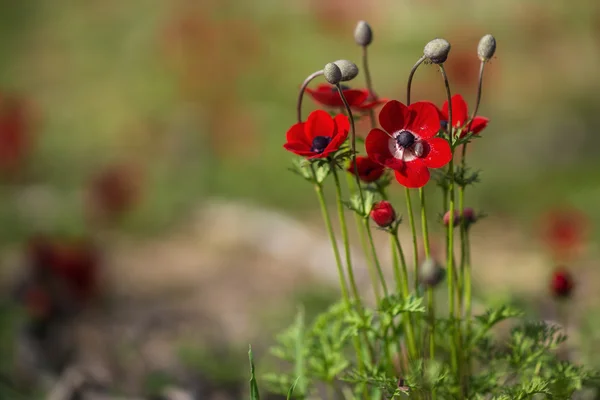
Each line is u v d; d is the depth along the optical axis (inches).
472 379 110.5
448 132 95.0
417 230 257.6
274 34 482.6
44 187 337.7
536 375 109.8
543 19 458.6
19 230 294.4
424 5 480.7
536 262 252.7
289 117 394.9
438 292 187.3
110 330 203.5
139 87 440.8
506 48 458.3
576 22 461.7
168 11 518.9
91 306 220.2
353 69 95.5
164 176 344.5
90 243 243.3
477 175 101.2
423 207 101.3
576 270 230.7
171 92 419.2
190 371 175.8
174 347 190.7
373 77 433.1
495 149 355.9
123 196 295.7
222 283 245.0
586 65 436.8
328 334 121.3
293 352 124.0
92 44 516.4
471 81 325.1
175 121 378.3
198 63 395.2
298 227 283.1
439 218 107.5
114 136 391.2
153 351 189.8
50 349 189.8
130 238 294.4
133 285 244.2
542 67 441.7
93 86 457.7
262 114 394.9
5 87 466.9
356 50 466.0
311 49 466.6
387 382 101.3
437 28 470.3
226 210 307.3
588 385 117.7
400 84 410.6
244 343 196.5
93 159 370.0
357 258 245.9
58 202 320.5
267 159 353.1
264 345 195.3
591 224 273.3
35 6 576.7
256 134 357.1
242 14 505.4
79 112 427.2
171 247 283.6
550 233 233.5
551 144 354.6
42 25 553.6
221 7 506.9
